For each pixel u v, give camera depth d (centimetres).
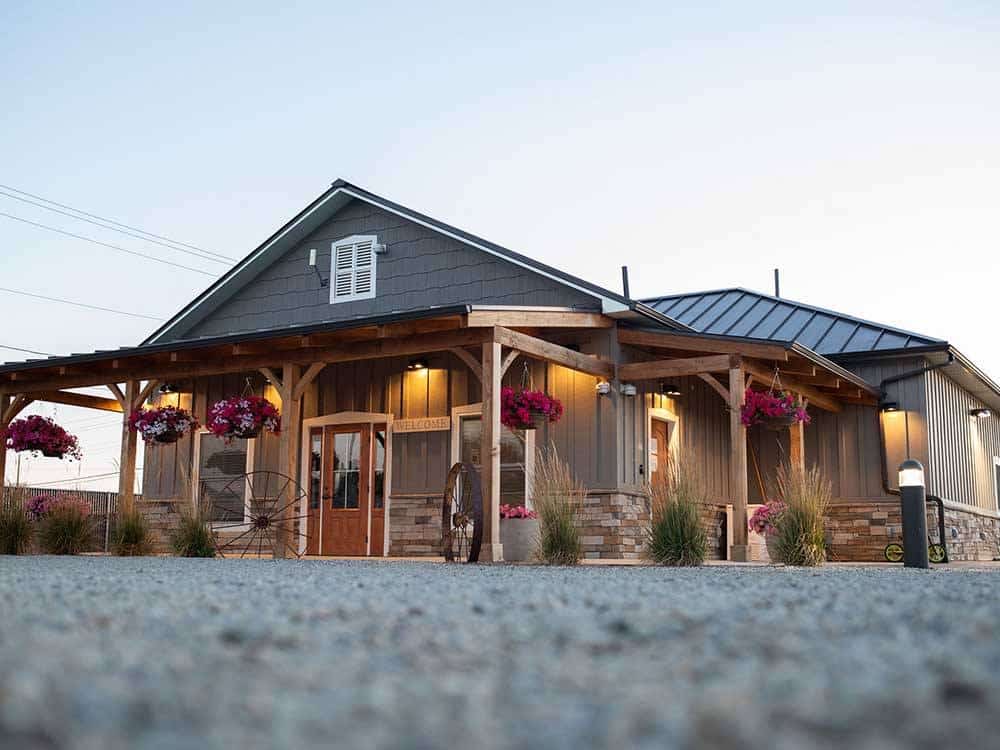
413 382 1317
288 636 287
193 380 1489
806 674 225
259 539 1376
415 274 1409
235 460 1431
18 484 1268
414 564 929
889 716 180
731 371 1125
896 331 1573
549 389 1252
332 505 1352
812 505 986
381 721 173
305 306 1509
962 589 514
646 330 1195
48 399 1395
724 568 866
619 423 1201
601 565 941
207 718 175
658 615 348
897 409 1471
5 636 283
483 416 995
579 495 993
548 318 1095
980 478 1777
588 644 276
